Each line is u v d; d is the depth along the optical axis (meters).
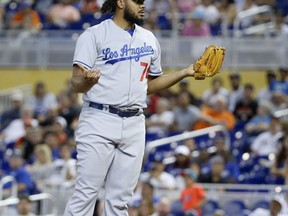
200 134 58.09
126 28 24.36
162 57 69.44
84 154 24.08
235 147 56.91
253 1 71.94
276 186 48.16
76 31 72.38
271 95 61.91
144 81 24.42
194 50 69.38
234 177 51.06
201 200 46.66
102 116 24.12
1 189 50.62
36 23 73.38
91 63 24.02
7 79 72.56
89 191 24.08
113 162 24.41
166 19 71.56
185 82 62.12
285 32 69.31
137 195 47.91
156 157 56.91
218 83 61.75
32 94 71.62
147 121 60.22
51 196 49.12
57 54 72.25
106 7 24.47
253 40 69.38
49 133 56.09
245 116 60.12
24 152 57.88
